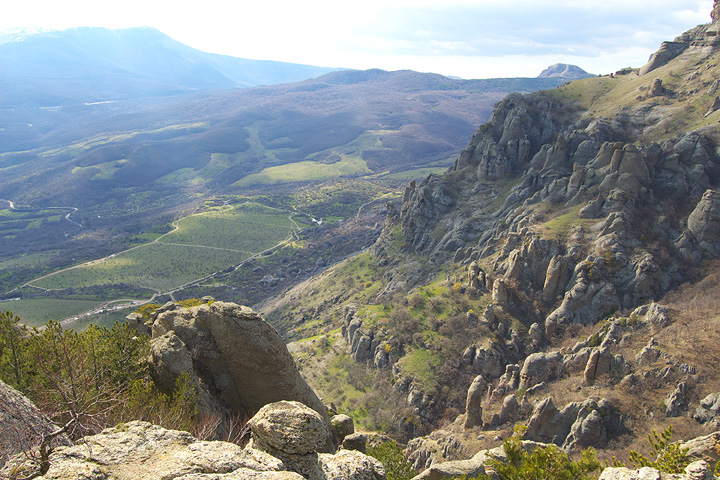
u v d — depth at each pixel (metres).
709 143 111.94
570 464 24.75
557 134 149.50
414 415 85.88
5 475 12.55
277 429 15.46
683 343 67.12
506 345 93.56
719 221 97.50
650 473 18.06
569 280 99.81
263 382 30.31
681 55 154.50
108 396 22.77
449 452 65.50
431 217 164.50
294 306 190.12
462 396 86.75
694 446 23.97
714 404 55.53
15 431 14.29
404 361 97.12
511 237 113.81
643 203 108.44
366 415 91.38
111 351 27.44
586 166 120.94
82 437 14.48
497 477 26.69
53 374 20.30
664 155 114.38
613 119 136.62
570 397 66.12
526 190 137.62
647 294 92.75
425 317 107.25
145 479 12.62
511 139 155.75
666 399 60.00
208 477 12.76
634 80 157.88
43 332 26.72
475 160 168.62
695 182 109.50
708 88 129.38
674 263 96.06
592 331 88.88
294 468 15.06
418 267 148.50
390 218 197.75
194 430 22.95
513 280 104.12
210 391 29.80
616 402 61.44
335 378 107.94
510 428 65.69
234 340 30.25
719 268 92.94
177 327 31.00
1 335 25.33
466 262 132.62
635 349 71.69
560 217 113.44
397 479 36.25
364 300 159.38
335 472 17.17
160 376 27.39
